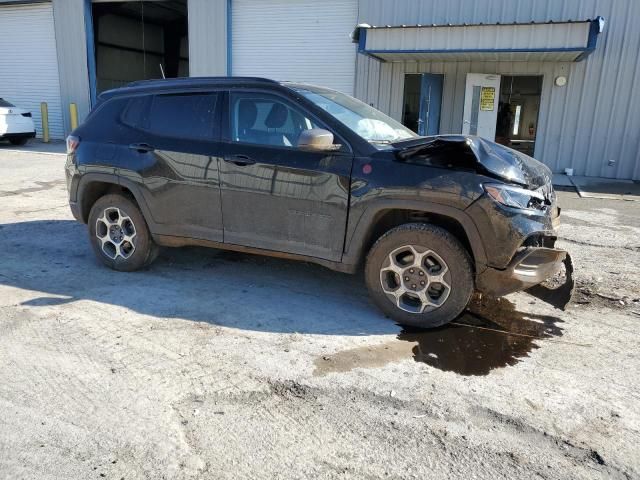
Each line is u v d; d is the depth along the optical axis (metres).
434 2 14.16
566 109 13.52
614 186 11.89
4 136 16.19
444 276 3.86
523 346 3.79
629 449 2.66
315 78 16.36
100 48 22.42
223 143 4.49
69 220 7.26
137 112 4.96
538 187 3.95
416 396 3.10
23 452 2.54
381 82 15.28
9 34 20.03
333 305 4.44
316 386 3.17
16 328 3.84
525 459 2.58
